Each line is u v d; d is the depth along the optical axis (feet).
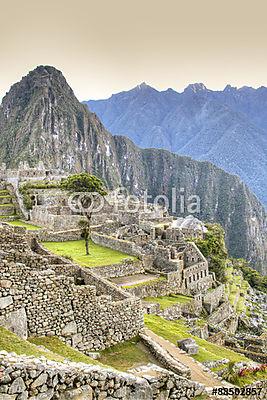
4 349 45.83
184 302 177.88
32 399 37.86
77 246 196.95
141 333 69.87
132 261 182.91
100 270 163.73
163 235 262.88
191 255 235.40
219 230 371.56
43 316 56.70
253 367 87.86
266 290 443.73
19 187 322.14
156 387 52.08
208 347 105.29
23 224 250.57
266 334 191.62
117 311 66.13
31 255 64.28
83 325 61.21
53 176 398.01
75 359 52.75
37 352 47.42
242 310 265.13
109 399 44.52
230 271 413.39
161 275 191.83
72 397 40.63
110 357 62.75
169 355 65.62
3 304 53.06
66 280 59.31
